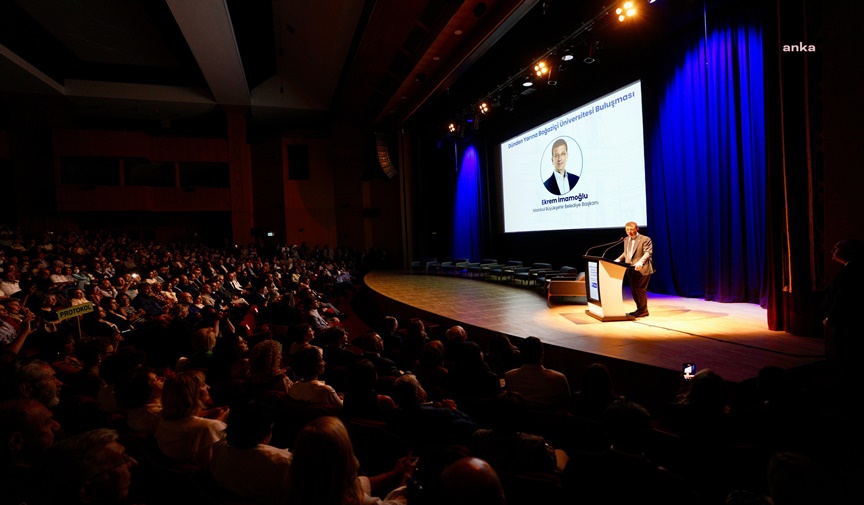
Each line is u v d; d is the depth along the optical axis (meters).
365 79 12.73
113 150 15.40
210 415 2.53
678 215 7.74
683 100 7.53
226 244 16.61
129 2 10.42
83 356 3.04
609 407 1.63
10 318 4.85
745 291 6.75
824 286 4.29
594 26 7.28
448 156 15.71
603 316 5.62
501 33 8.36
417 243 17.14
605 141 9.35
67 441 1.16
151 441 1.98
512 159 12.64
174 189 16.69
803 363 3.56
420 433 2.02
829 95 4.20
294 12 11.29
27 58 12.42
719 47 6.89
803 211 4.39
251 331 6.07
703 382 2.14
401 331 5.53
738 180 6.72
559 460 2.29
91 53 13.02
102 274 8.76
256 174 18.38
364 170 17.78
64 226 15.38
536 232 11.75
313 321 6.52
